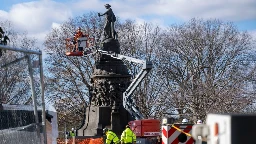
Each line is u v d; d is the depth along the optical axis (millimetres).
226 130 6992
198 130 7895
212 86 59969
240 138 6844
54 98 83812
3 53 10555
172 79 78938
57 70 84688
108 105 58594
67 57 85062
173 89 74500
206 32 79938
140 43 84688
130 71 77438
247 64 76875
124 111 58031
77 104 84188
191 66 77188
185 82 67688
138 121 41594
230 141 6855
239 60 77250
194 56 78250
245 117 6891
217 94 57188
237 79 66500
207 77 65500
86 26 87750
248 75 69188
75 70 85312
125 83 59281
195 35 79500
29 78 11289
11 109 10977
